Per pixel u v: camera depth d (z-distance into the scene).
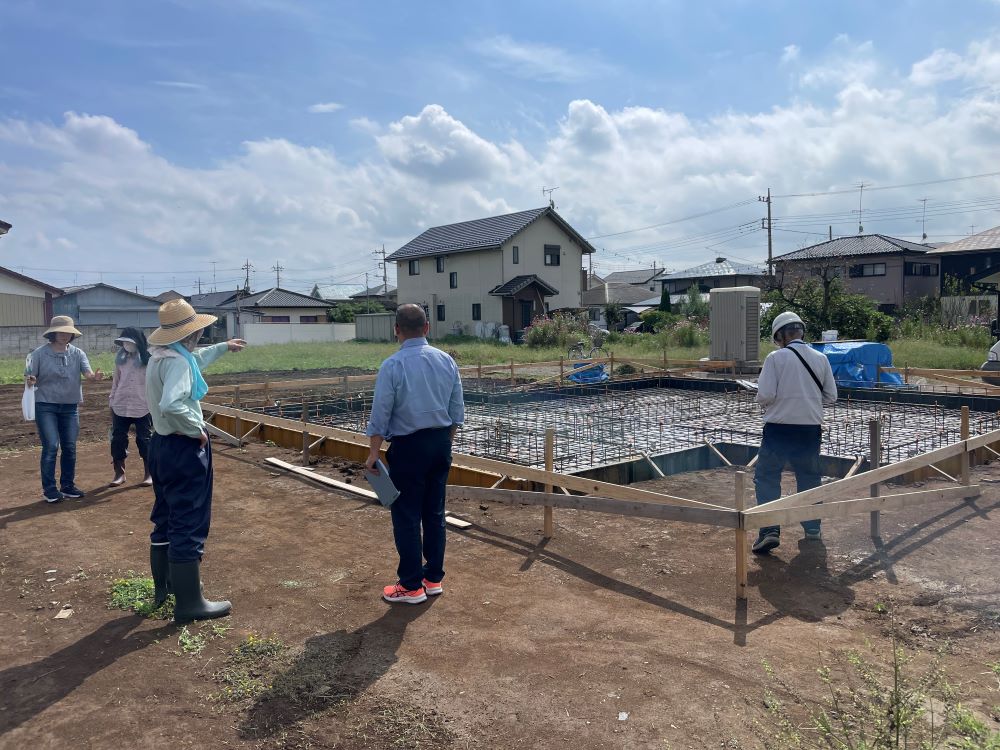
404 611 3.83
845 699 2.83
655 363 17.09
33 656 3.35
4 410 13.02
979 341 20.61
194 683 3.09
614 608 3.84
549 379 14.32
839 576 4.25
